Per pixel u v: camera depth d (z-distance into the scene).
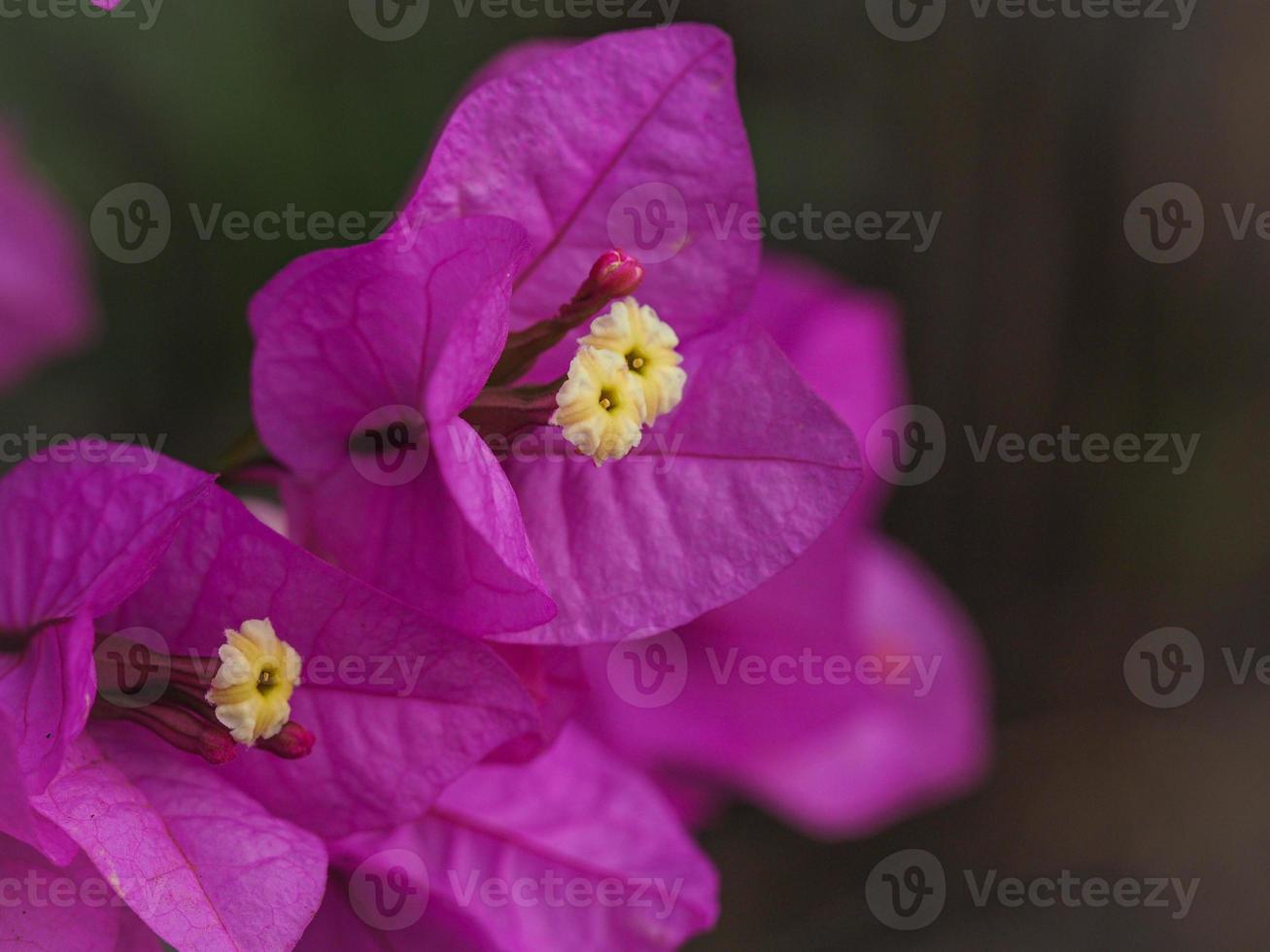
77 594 0.35
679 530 0.35
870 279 0.63
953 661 0.48
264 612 0.35
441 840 0.37
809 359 0.43
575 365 0.35
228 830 0.34
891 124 0.62
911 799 0.46
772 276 0.43
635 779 0.38
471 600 0.35
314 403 0.35
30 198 0.46
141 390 0.55
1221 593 0.69
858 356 0.43
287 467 0.35
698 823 0.44
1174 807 0.70
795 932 0.64
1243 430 0.67
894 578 0.49
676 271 0.36
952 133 0.62
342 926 0.36
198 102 0.55
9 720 0.33
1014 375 0.65
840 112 0.62
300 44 0.56
